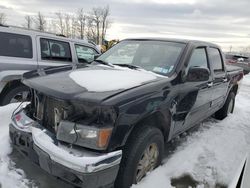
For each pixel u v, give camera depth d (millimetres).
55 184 3363
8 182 3309
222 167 4137
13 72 5590
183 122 4164
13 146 3623
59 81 3283
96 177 2717
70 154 2764
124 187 3148
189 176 3807
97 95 2875
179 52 4152
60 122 2930
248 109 8070
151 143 3408
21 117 3506
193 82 4125
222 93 5809
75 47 6762
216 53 5453
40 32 6176
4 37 5590
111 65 4297
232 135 5520
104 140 2795
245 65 19891
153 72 3938
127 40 4992
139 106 3043
